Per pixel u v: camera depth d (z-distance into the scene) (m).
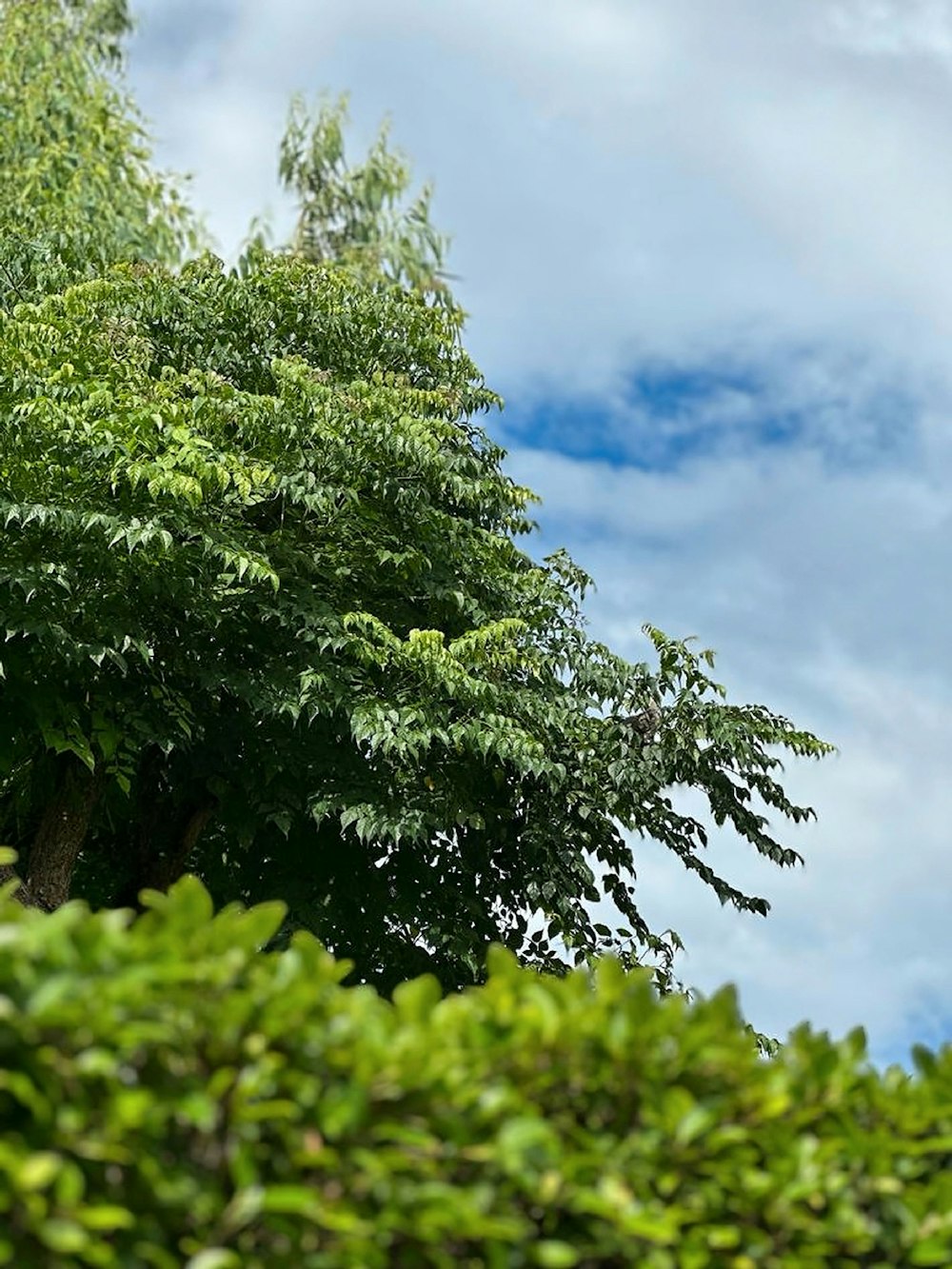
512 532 12.77
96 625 9.80
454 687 10.15
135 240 18.66
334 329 12.10
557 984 3.14
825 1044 3.22
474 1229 2.54
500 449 12.45
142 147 20.59
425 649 10.14
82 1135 2.42
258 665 11.10
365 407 10.74
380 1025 2.77
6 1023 2.40
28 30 20.88
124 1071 2.53
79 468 9.55
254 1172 2.48
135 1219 2.46
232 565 10.62
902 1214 2.99
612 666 12.16
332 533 11.13
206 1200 2.45
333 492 10.58
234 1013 2.60
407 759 10.79
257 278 12.18
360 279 22.23
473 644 10.48
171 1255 2.52
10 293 12.34
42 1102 2.35
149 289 11.73
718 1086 2.98
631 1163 2.79
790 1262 2.84
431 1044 2.73
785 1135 2.93
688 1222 2.85
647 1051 2.88
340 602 11.15
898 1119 3.14
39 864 10.72
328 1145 2.61
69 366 9.59
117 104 20.66
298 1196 2.41
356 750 11.38
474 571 11.87
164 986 2.63
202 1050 2.61
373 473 10.95
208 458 9.75
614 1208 2.64
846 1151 3.00
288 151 23.92
